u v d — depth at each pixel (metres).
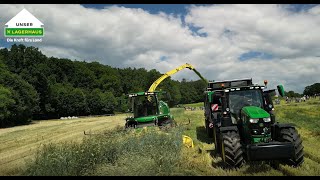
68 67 81.31
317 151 10.75
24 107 47.19
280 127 9.13
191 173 8.16
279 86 10.31
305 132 15.89
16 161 12.05
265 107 10.58
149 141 10.85
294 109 35.78
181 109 40.09
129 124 18.12
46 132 25.05
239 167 8.97
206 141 14.23
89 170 8.44
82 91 72.75
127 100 19.00
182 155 9.84
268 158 8.45
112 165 8.93
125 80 93.44
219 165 9.43
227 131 9.48
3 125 44.38
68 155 8.61
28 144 17.73
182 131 15.89
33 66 59.34
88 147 9.30
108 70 93.31
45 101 61.59
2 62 51.84
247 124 9.30
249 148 8.49
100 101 71.81
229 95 10.84
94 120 40.19
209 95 12.55
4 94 42.41
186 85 117.31
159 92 18.91
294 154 8.43
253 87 10.79
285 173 8.33
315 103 50.22
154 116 17.97
